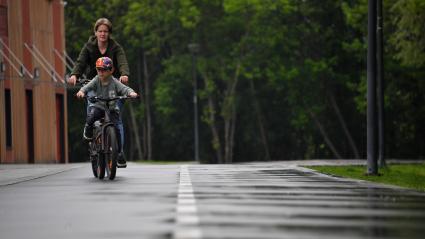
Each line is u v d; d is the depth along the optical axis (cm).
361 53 14862
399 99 14638
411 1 9644
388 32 13238
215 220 1936
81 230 1809
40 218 2077
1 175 4403
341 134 16212
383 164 6625
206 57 16938
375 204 2377
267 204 2338
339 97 16062
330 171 5031
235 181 3397
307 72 15375
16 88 10962
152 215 2066
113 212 2155
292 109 16012
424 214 2089
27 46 11406
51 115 12244
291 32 15950
